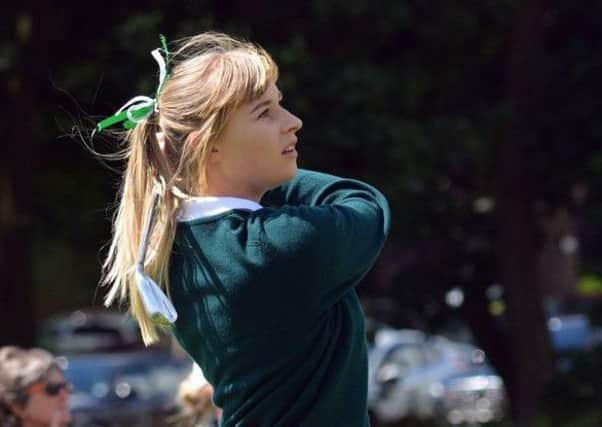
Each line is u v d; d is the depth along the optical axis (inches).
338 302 296.4
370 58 1208.8
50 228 1433.3
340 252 284.5
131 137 313.6
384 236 299.3
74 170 1343.5
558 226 1408.7
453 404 1834.4
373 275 1318.9
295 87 1091.3
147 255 295.3
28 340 1291.8
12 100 1252.5
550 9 1256.8
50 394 525.0
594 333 1334.9
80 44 1230.9
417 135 1113.4
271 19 1180.5
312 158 1107.3
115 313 3201.3
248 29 1143.6
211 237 290.7
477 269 1337.4
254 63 296.0
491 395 1823.3
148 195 299.7
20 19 1236.5
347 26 1170.6
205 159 294.8
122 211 305.0
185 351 309.7
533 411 1247.5
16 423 522.0
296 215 285.4
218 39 322.7
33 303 1302.9
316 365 287.7
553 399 1192.2
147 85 1069.8
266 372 286.7
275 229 283.9
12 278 1282.0
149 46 1086.4
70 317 3038.9
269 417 288.7
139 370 1731.1
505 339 1365.7
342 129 1107.9
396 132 1106.1
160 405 1654.8
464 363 1894.7
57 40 1234.6
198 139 292.8
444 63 1239.5
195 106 293.6
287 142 299.1
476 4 1203.9
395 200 1136.8
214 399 301.6
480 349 1406.3
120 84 1122.0
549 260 1987.0
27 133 1261.1
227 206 294.0
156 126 301.7
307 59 1107.3
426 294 1336.1
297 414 287.0
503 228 1262.3
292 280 282.0
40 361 526.9
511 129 1224.2
